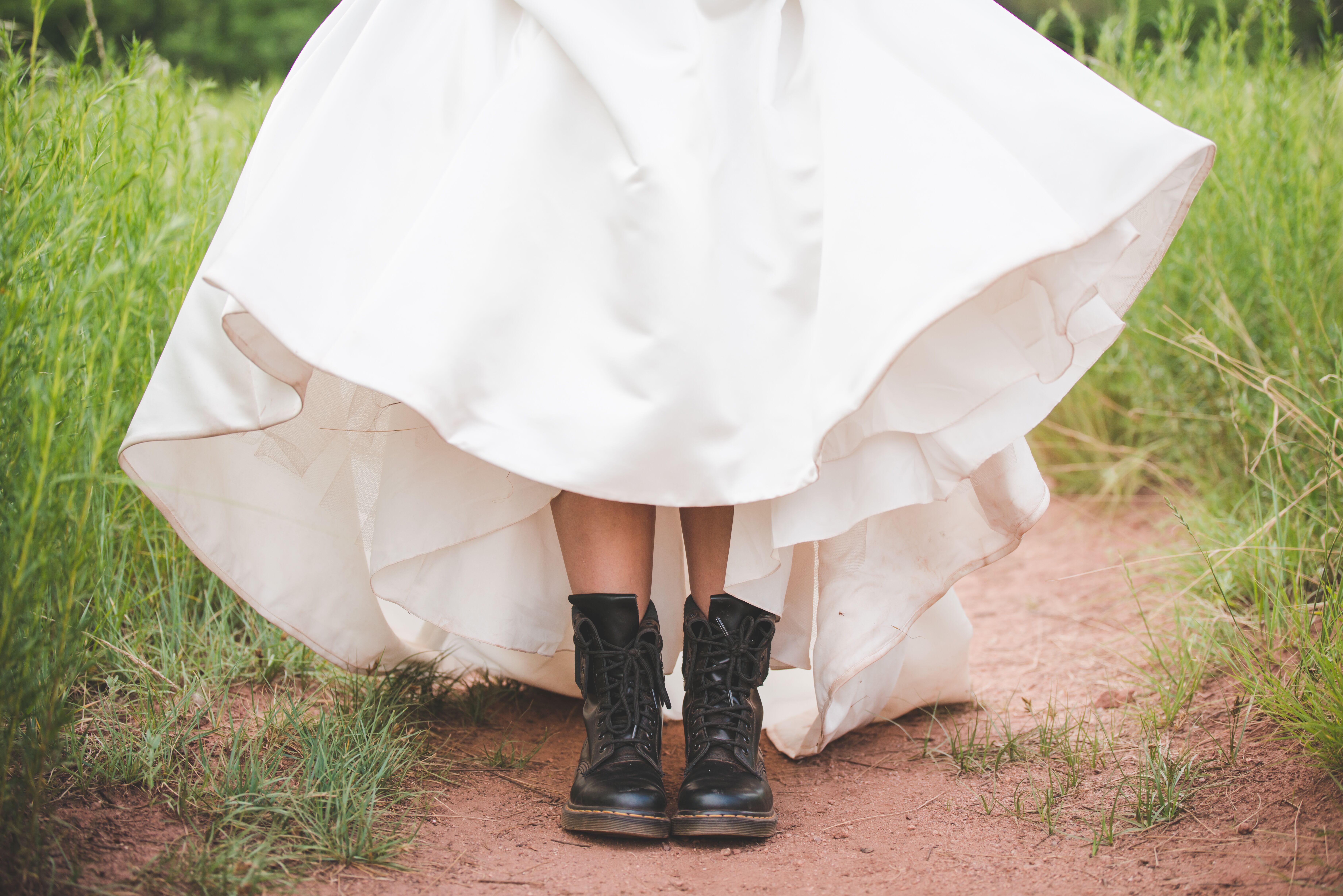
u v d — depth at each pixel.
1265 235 2.70
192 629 2.02
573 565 1.59
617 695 1.54
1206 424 2.96
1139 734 1.81
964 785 1.68
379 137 1.49
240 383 1.46
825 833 1.54
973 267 1.30
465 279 1.38
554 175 1.47
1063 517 3.29
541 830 1.53
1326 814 1.44
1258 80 2.98
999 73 1.46
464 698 1.98
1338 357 2.33
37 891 1.21
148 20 7.91
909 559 1.65
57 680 1.31
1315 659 1.69
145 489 1.58
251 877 1.29
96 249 1.67
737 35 1.54
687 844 1.50
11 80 1.67
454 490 1.62
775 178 1.48
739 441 1.43
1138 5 4.07
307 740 1.61
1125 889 1.33
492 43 1.55
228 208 1.58
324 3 8.15
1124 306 1.63
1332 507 2.10
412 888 1.34
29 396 1.40
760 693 2.03
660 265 1.42
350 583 1.81
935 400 1.48
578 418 1.41
